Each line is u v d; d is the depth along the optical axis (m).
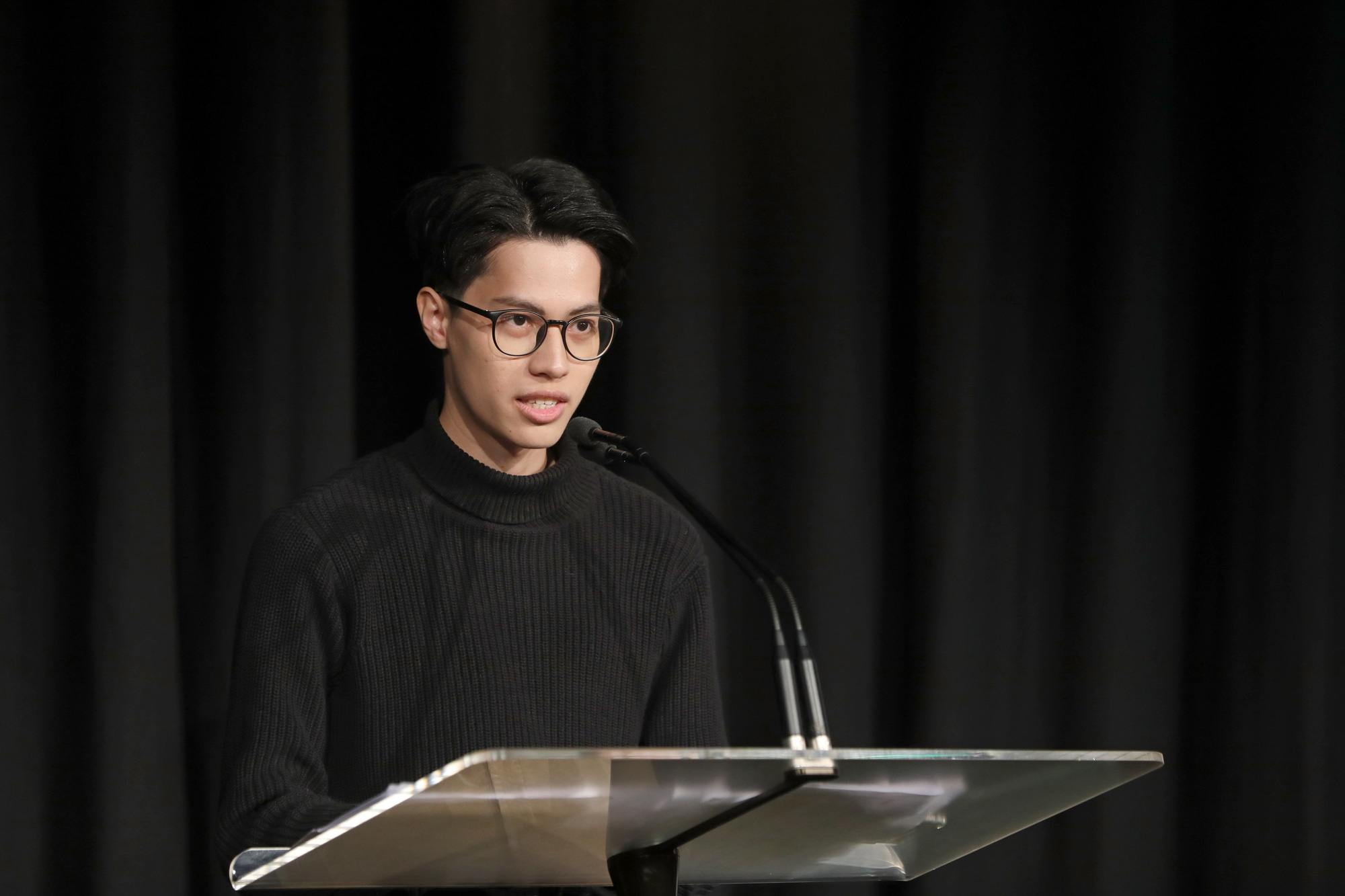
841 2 8.11
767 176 8.00
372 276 7.46
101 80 6.95
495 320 4.82
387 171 7.52
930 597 8.09
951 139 8.32
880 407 8.23
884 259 8.32
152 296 6.93
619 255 5.07
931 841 3.99
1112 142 8.50
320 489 5.05
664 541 5.39
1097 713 8.33
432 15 7.55
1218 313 8.57
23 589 6.70
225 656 7.01
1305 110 8.58
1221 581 8.59
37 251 6.86
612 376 7.68
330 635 4.84
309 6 7.19
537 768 2.68
